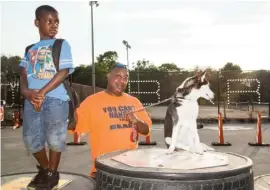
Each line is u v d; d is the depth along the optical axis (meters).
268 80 22.78
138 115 3.63
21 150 10.77
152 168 1.96
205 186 1.86
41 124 2.46
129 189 1.92
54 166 2.45
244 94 23.83
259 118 11.59
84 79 42.03
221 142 11.52
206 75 2.44
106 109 3.47
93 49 27.11
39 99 2.29
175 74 21.81
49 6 2.55
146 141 11.41
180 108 2.45
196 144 2.44
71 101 2.53
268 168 8.00
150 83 22.94
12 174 2.99
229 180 1.92
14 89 21.08
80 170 7.96
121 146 3.40
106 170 2.06
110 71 3.60
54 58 2.42
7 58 36.44
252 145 11.41
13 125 18.53
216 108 36.22
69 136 14.42
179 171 1.88
